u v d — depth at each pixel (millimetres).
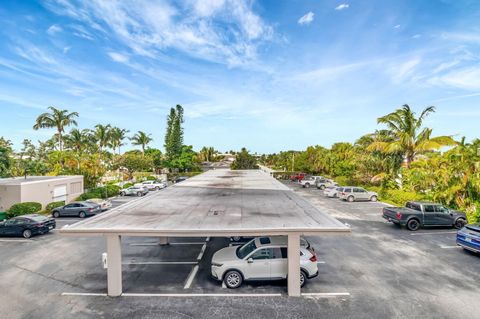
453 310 8797
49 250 14977
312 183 42688
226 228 9109
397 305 9102
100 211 24297
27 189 24266
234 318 8445
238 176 27859
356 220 21016
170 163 65312
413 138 30984
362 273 11523
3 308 9148
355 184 39156
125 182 46031
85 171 36531
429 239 16094
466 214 20062
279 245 10695
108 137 58188
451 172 21859
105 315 8656
